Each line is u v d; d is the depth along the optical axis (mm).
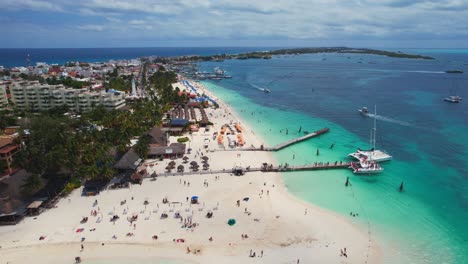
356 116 193875
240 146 137250
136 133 142625
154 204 88438
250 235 75188
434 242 74500
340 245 72438
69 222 79812
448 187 101438
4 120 157375
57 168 100500
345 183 103750
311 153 130875
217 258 67500
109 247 70688
